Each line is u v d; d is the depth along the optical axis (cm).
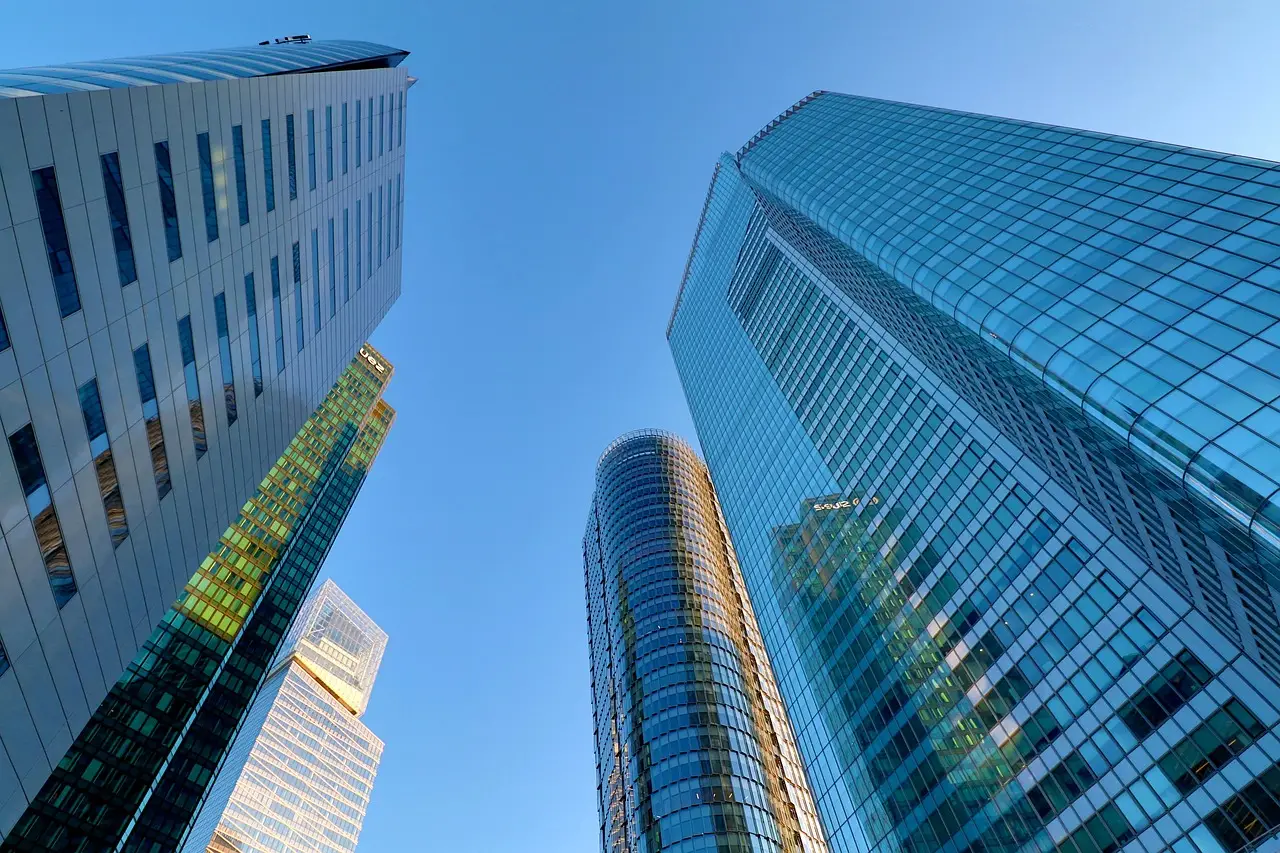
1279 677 3541
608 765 10862
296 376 5009
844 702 6844
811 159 9344
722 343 12850
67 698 2655
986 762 4975
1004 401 5000
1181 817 3691
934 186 6425
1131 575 4444
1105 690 4338
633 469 15875
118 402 2853
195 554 3728
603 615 13988
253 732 15200
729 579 13225
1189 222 3819
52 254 2395
